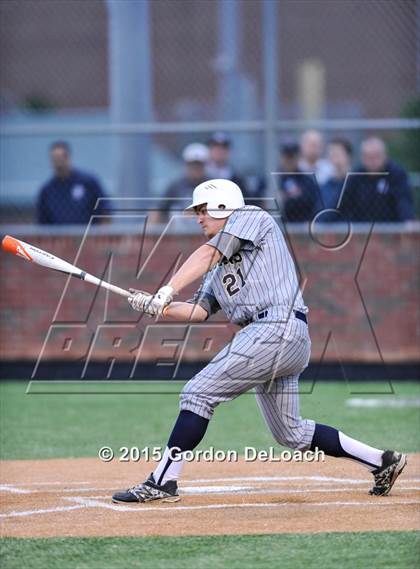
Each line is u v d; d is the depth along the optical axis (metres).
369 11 47.84
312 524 18.80
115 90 45.03
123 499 20.83
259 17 53.56
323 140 46.38
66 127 42.62
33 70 66.00
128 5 44.72
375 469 21.20
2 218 50.56
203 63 63.72
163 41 64.19
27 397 38.75
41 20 63.91
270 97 41.97
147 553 16.84
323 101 63.31
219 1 53.06
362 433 29.77
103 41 65.81
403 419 32.38
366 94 63.16
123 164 44.03
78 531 18.42
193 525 18.80
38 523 19.11
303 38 62.41
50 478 24.03
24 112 63.84
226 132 44.59
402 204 41.84
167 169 55.03
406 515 19.48
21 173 50.94
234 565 16.14
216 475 24.11
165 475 20.80
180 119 65.06
